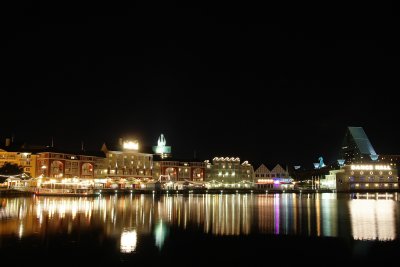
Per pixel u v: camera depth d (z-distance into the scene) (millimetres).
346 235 45031
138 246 38500
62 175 164375
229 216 65250
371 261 33344
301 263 32906
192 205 92312
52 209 73500
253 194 180000
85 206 83000
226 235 45062
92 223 53594
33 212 66812
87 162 174625
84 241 40438
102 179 174250
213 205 93438
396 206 93250
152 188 183000
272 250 37156
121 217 61688
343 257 34562
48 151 161750
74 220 56469
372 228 50531
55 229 47562
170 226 52094
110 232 46156
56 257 33906
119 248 37500
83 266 31594
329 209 82312
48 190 127375
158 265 32156
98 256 34469
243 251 36781
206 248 37938
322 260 33688
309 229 49781
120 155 187500
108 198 120625
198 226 52281
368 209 82312
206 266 32031
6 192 122562
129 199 117062
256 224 54719
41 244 38656
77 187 156000
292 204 100500
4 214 62875
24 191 127562
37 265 31672
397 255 35188
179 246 38688
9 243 38969
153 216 64125
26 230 46500
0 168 142125
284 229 49781
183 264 32500
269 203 104750
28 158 161625
